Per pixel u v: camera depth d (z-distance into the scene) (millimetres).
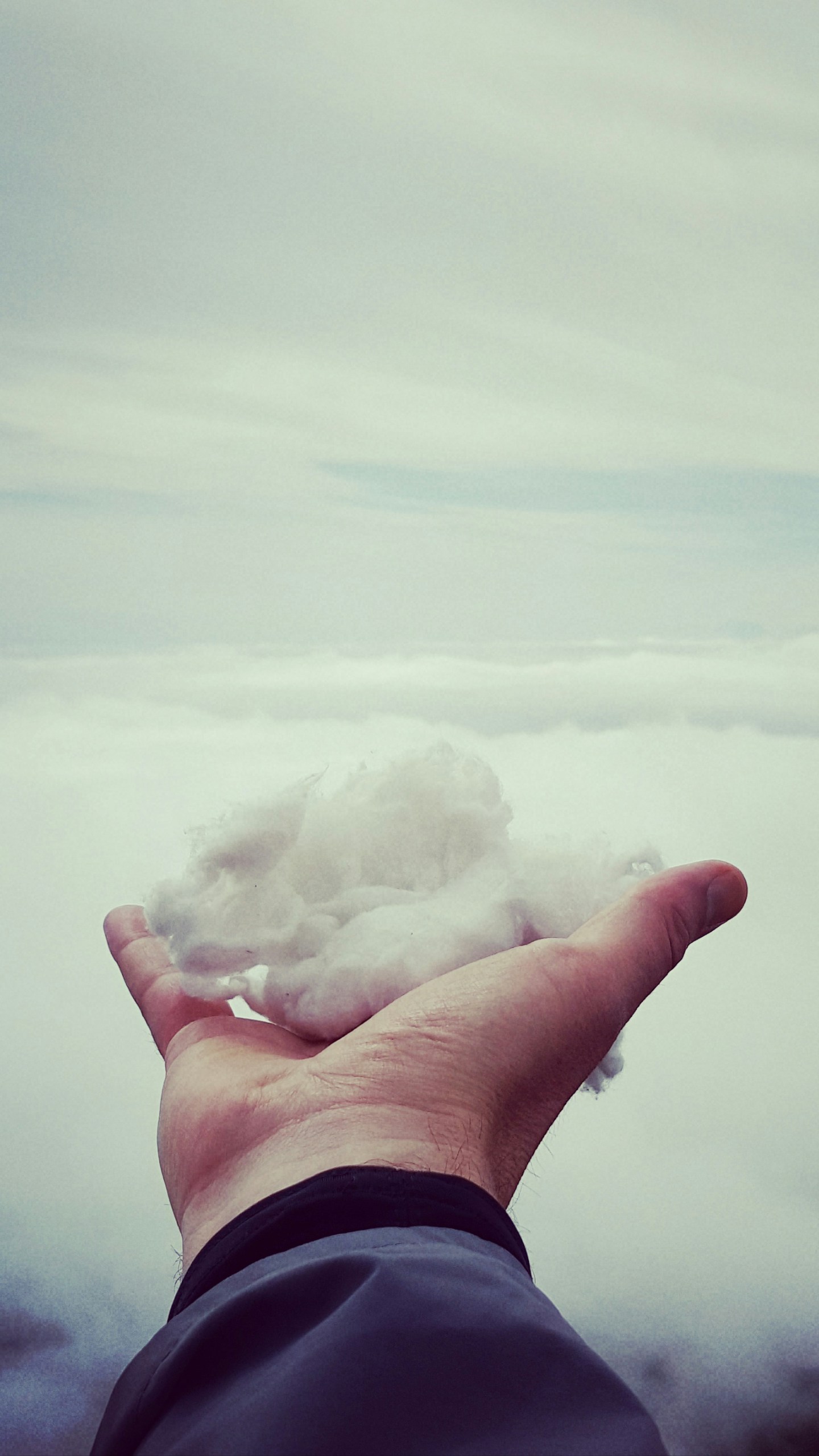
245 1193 245
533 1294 212
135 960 377
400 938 331
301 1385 189
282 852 344
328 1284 208
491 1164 257
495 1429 186
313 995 322
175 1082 290
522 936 345
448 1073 265
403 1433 185
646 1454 180
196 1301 220
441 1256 212
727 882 313
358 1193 230
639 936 297
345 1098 261
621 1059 334
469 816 377
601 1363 195
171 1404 201
